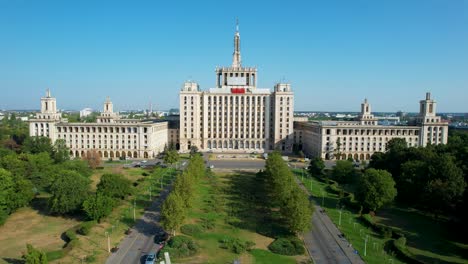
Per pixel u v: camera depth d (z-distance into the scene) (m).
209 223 120.81
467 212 115.12
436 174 137.50
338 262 95.06
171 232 112.31
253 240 108.69
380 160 191.38
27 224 120.69
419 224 127.25
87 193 130.88
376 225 120.12
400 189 153.88
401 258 98.00
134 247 102.50
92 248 100.94
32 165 154.50
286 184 134.38
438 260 98.12
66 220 124.88
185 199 127.38
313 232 117.06
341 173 186.88
